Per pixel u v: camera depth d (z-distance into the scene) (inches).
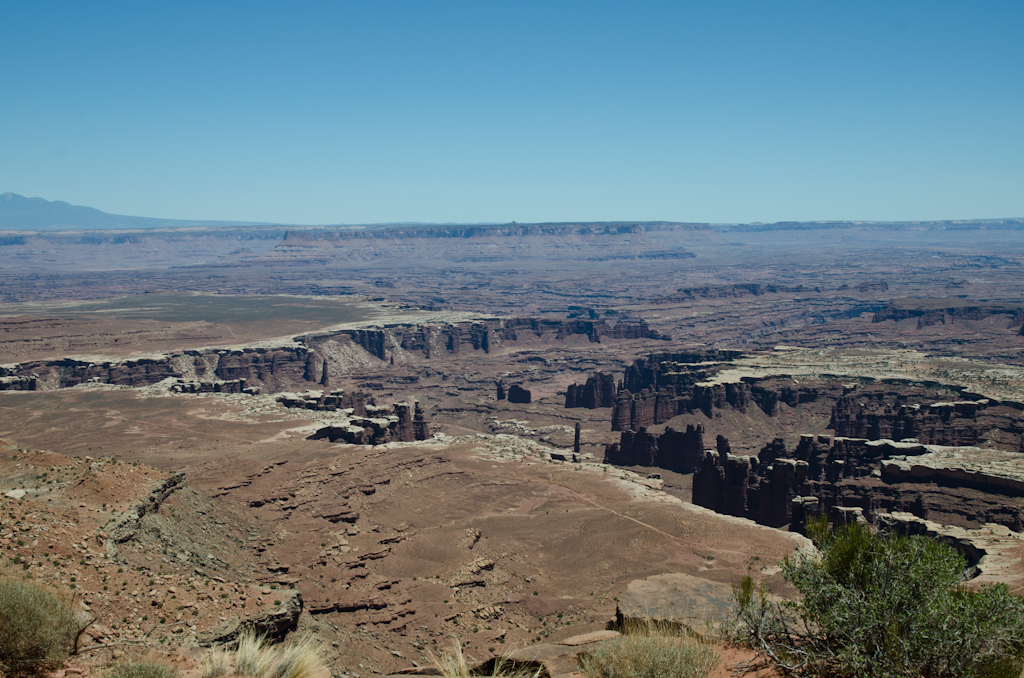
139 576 1679.4
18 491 2144.4
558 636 2898.6
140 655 1003.3
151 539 2348.7
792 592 2965.1
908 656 682.8
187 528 2765.7
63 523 1865.2
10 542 1630.2
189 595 1672.0
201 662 897.5
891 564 730.2
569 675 788.0
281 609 1764.3
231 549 2979.8
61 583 1529.3
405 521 4087.1
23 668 858.1
